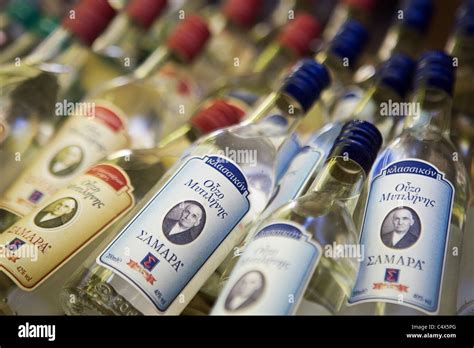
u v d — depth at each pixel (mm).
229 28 990
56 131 736
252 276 503
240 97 840
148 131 768
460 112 771
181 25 804
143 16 851
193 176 567
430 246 541
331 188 596
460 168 653
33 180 663
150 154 673
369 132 575
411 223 549
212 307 539
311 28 847
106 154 683
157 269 531
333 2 1062
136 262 532
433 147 643
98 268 551
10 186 687
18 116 745
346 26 840
